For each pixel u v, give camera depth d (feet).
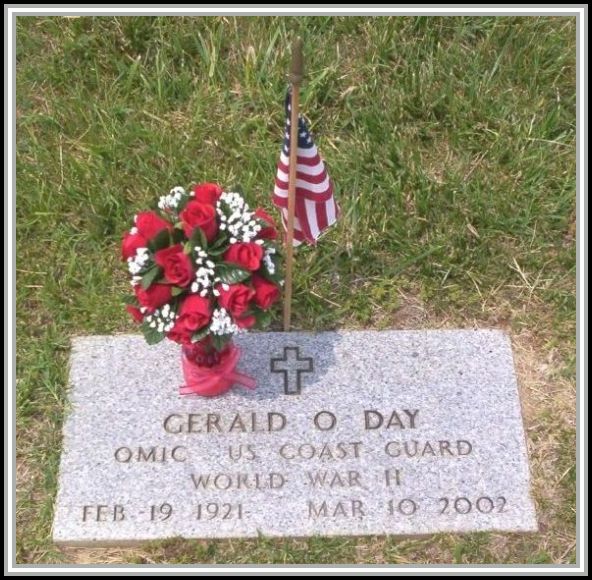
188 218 4.42
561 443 5.22
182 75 6.25
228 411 5.15
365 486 4.98
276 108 6.15
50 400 5.28
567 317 5.58
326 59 6.31
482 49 6.37
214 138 6.07
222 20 6.43
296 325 5.44
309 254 5.66
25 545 4.92
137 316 4.65
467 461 5.06
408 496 4.97
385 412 5.16
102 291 5.60
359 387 5.23
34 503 5.04
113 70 6.35
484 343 5.39
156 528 4.88
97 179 5.90
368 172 5.97
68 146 6.07
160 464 5.01
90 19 6.43
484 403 5.22
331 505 4.94
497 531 4.93
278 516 4.91
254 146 6.02
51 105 6.21
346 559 4.87
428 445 5.09
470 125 6.12
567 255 5.74
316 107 6.20
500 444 5.12
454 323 5.55
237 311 4.45
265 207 5.82
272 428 5.10
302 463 5.02
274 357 5.29
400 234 5.73
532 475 5.13
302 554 4.86
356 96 6.22
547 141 6.07
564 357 5.48
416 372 5.29
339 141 6.08
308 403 5.17
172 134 6.07
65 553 4.89
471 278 5.65
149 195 5.86
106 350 5.34
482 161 6.04
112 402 5.19
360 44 6.42
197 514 4.91
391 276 5.66
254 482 4.98
